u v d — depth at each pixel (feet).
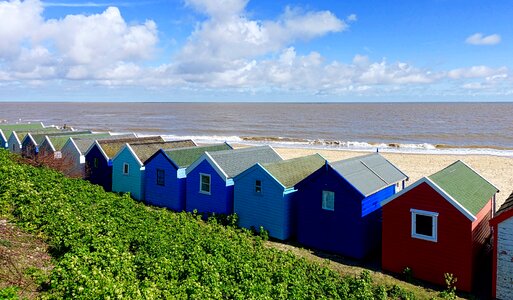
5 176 69.46
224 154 88.12
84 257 44.42
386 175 75.77
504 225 51.34
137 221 66.59
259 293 44.55
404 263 60.08
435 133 318.45
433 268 57.52
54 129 164.14
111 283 38.63
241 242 66.33
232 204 83.46
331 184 67.97
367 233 67.15
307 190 71.26
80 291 36.22
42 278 40.32
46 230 52.90
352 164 73.31
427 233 58.34
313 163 88.22
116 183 105.19
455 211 55.16
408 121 469.16
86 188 82.02
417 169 148.36
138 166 99.55
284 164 81.61
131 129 389.60
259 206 77.00
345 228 67.10
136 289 38.91
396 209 60.44
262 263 55.62
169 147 109.91
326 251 69.67
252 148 97.86
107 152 109.60
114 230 57.52
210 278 46.21
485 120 467.93
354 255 66.44
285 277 51.08
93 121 517.55
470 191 62.34
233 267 51.29
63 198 68.85
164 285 42.88
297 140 275.80
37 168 90.27
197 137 302.25
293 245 72.08
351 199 65.98
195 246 56.24
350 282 53.36
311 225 71.26
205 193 85.87
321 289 50.16
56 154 112.27
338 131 354.13
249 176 78.07
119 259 46.60
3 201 58.49
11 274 39.58
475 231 56.13
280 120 526.57
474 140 270.67
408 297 51.47
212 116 643.45
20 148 131.75
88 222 57.98
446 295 51.88
